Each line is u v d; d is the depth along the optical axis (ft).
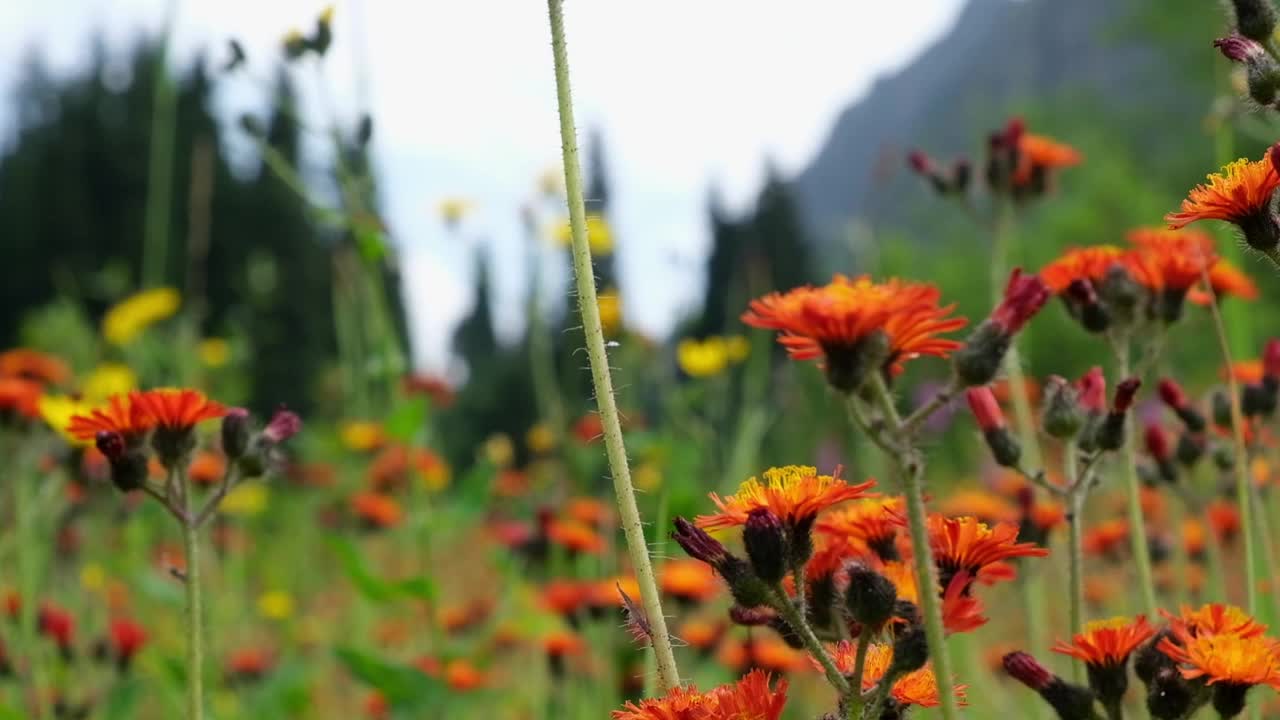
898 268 94.32
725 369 27.22
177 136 174.09
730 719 6.89
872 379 6.40
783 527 7.46
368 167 20.29
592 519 21.57
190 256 30.45
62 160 196.44
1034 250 90.89
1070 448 10.48
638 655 19.45
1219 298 13.43
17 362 25.02
